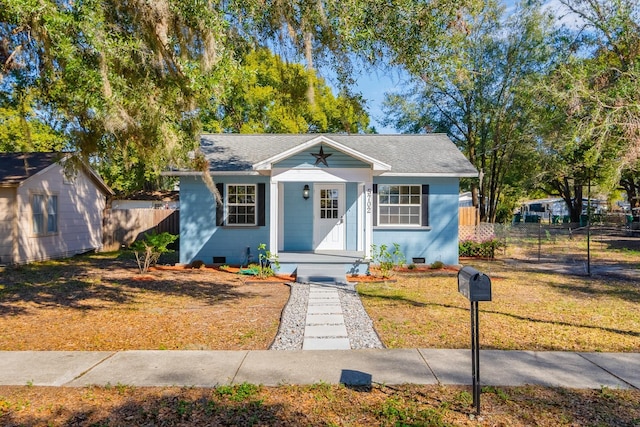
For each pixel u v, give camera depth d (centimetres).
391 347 595
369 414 398
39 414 396
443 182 1429
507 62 2277
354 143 1614
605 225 3052
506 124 2422
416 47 780
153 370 502
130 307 850
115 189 3322
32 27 604
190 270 1344
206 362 529
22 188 1482
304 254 1334
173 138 688
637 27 1767
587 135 1602
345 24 726
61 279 1187
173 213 2050
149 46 662
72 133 702
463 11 834
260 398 428
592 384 462
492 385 458
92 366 514
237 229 1423
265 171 1298
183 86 692
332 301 904
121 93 620
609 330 680
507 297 946
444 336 645
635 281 1155
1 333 664
